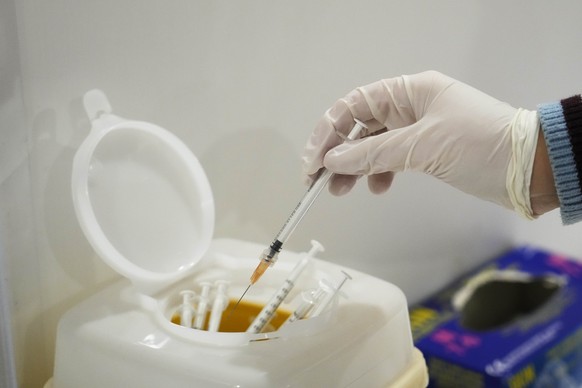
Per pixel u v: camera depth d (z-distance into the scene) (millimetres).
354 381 766
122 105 883
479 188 824
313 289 855
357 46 1135
